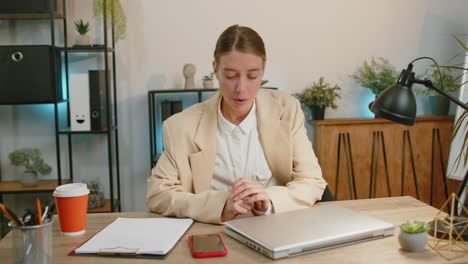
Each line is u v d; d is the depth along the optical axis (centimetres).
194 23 304
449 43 329
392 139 308
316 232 108
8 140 303
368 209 138
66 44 289
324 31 317
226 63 128
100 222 129
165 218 129
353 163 305
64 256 103
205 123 150
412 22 325
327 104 301
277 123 153
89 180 306
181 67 307
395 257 100
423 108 329
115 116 301
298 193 138
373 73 311
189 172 150
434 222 115
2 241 115
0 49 264
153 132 303
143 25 301
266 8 310
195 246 105
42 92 269
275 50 315
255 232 108
